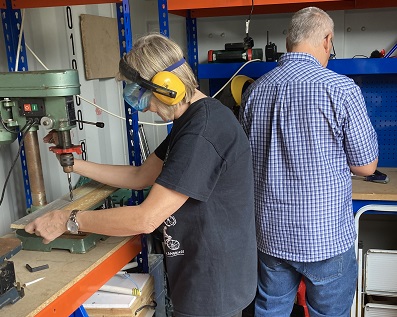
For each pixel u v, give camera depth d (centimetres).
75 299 131
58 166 232
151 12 294
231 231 134
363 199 209
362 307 225
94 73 261
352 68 222
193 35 270
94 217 132
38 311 114
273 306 189
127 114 175
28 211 169
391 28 255
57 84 135
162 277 207
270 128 167
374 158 165
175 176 121
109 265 150
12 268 115
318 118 157
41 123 141
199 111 127
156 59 124
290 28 173
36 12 218
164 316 208
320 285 175
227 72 237
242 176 132
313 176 162
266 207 172
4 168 194
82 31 250
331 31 171
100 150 275
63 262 142
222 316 138
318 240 167
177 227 135
